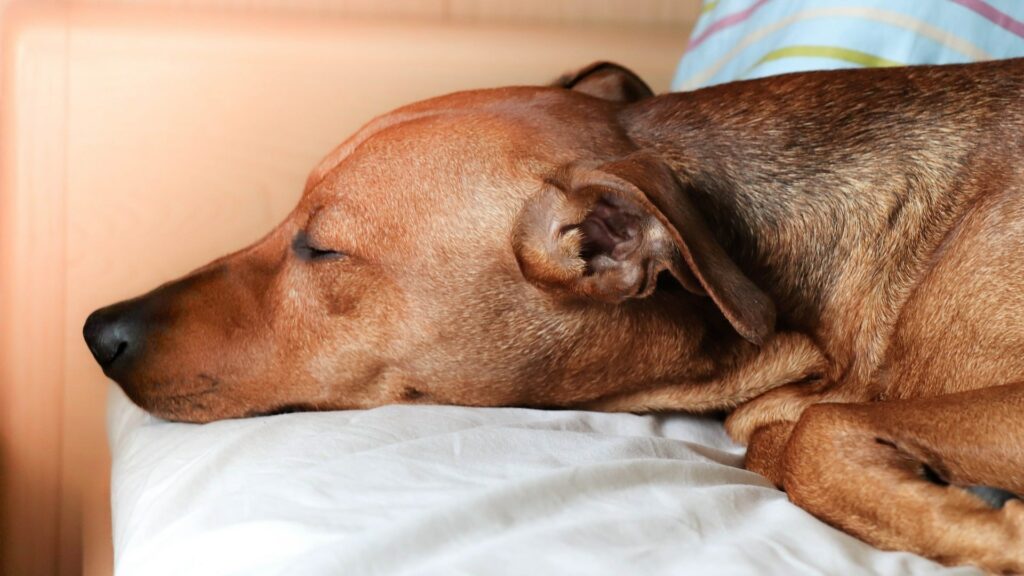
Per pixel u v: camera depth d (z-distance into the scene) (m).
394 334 0.69
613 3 0.98
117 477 0.68
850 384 0.68
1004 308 0.65
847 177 0.69
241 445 0.64
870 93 0.70
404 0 0.96
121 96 0.87
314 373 0.70
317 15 0.93
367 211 0.69
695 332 0.70
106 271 0.87
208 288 0.71
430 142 0.69
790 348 0.69
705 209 0.69
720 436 0.71
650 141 0.71
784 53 0.81
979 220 0.67
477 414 0.67
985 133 0.68
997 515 0.61
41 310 0.86
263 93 0.88
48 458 0.86
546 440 0.64
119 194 0.87
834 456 0.63
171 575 0.58
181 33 0.88
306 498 0.59
